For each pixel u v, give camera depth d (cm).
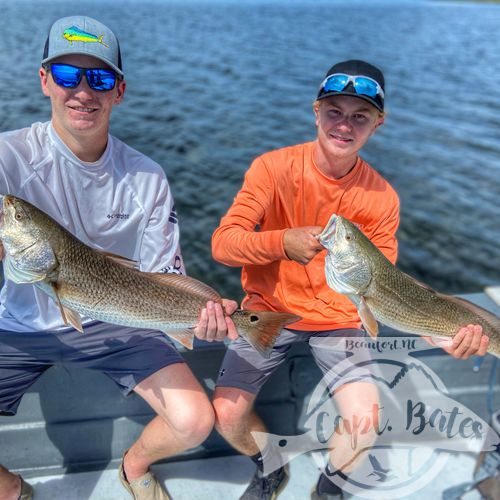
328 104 259
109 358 258
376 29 5159
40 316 254
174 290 241
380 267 249
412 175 1264
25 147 249
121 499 279
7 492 261
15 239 214
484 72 2802
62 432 285
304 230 242
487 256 909
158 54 2805
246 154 1320
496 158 1421
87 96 236
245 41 3550
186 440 246
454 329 266
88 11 5444
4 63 2022
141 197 269
